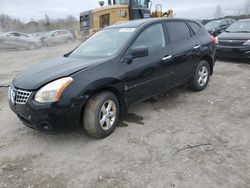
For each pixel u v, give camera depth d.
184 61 5.28
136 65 4.30
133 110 5.04
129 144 3.79
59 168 3.33
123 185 2.93
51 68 4.02
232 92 5.85
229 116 4.56
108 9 12.54
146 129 4.23
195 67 5.69
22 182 3.10
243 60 9.44
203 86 6.07
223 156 3.35
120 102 4.25
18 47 20.73
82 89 3.60
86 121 3.82
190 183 2.89
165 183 2.91
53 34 24.55
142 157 3.44
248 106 4.96
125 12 12.48
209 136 3.88
